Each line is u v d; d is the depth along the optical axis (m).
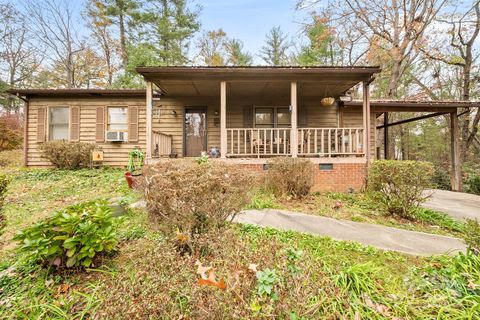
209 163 2.88
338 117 9.26
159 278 1.89
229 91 8.57
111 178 7.30
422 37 12.15
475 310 1.73
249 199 2.82
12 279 2.19
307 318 1.55
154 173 2.59
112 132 9.06
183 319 1.59
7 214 4.36
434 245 3.06
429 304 1.84
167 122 9.39
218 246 2.20
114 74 18.36
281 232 3.31
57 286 2.10
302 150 6.73
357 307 1.80
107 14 15.89
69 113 9.29
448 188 9.73
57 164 8.66
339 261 2.53
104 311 1.69
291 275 1.68
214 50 20.67
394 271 2.38
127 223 3.42
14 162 11.16
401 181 4.20
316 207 4.77
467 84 12.17
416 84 15.49
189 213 2.38
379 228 3.68
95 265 2.36
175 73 6.50
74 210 2.52
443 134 15.31
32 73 19.03
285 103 9.50
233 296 1.47
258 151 6.66
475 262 2.21
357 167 6.48
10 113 18.70
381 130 14.75
